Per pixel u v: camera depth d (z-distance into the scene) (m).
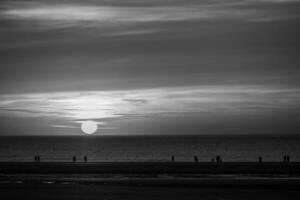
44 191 49.53
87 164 73.06
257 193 48.84
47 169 67.94
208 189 51.09
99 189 50.84
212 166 69.94
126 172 66.81
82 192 48.91
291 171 66.19
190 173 66.44
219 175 64.19
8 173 66.81
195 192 49.28
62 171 67.25
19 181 57.41
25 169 67.44
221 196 47.16
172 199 45.50
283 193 48.91
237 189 51.22
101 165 71.06
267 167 68.25
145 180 57.84
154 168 67.94
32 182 56.38
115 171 67.00
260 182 55.69
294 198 46.34
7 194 47.84
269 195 47.75
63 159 121.06
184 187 52.47
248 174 65.38
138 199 45.41
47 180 58.44
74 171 67.12
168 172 66.62
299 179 59.06
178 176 63.19
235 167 68.69
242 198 46.25
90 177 62.03
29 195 47.34
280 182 55.66
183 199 45.56
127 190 50.31
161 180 57.94
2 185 53.53
